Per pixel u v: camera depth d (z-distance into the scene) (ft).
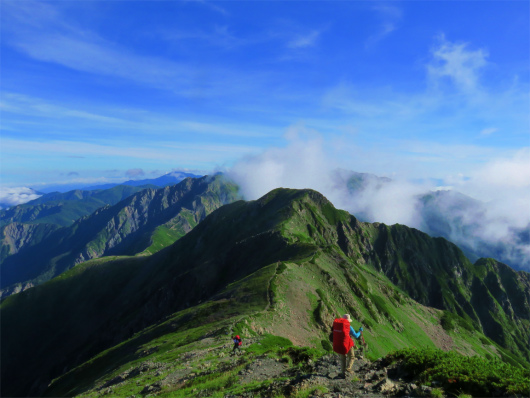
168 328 243.40
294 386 49.21
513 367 38.83
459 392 37.27
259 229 645.51
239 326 174.81
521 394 33.17
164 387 86.53
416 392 38.88
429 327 470.80
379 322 342.64
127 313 640.58
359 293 362.33
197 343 158.61
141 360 171.73
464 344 472.44
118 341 502.38
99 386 143.33
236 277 448.65
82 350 585.63
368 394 41.34
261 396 50.90
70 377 273.95
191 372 95.50
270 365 74.43
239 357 97.14
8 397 561.43
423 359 45.47
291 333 198.29
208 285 478.59
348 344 48.52
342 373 49.62
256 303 233.14
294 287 265.75
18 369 614.34
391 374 47.11
